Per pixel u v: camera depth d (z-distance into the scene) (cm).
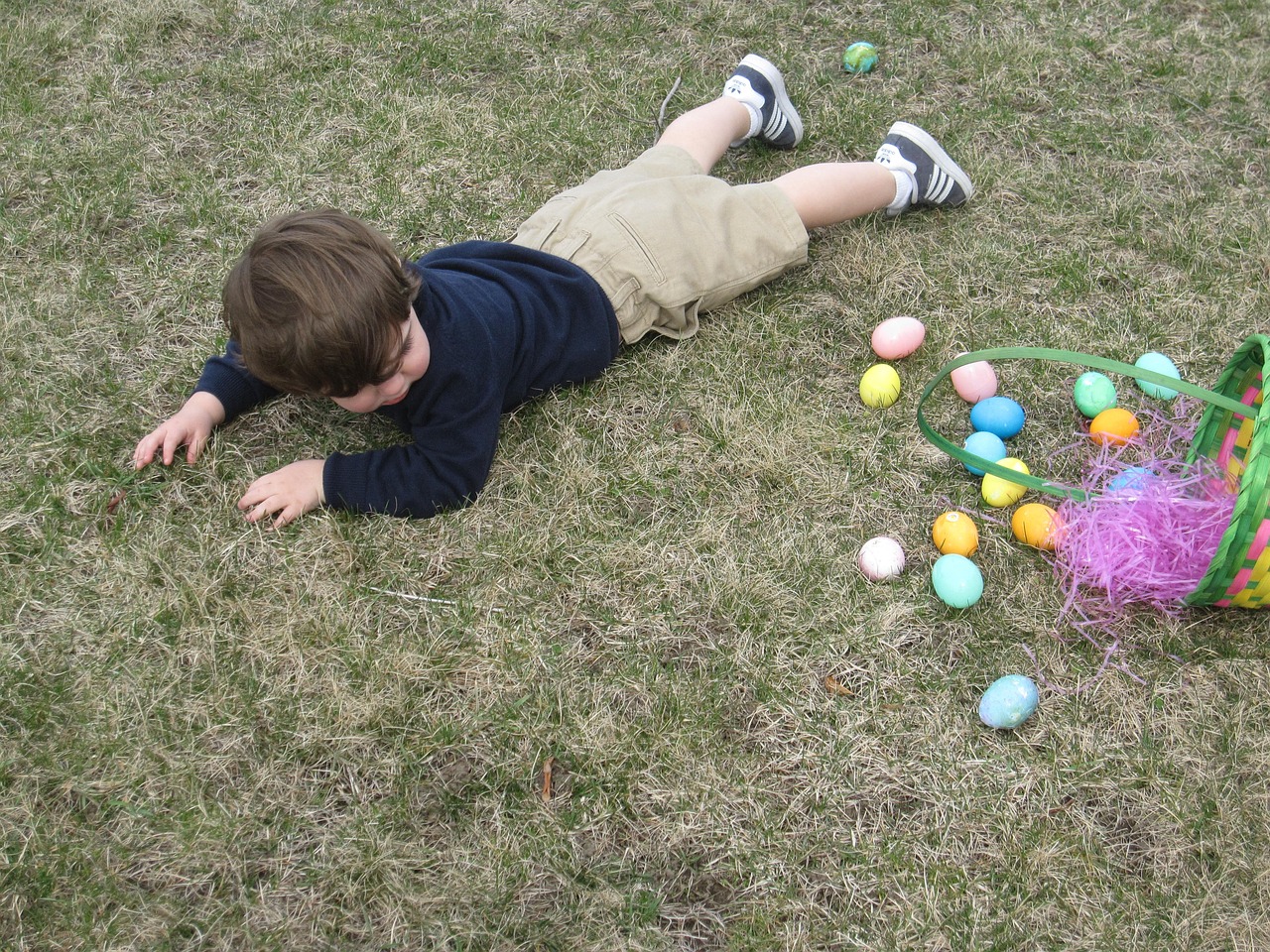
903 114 336
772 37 362
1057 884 185
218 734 196
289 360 196
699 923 178
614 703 204
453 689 204
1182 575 212
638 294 252
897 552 223
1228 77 348
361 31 356
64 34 346
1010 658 213
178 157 312
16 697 198
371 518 228
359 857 182
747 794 192
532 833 186
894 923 180
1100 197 310
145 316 267
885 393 254
